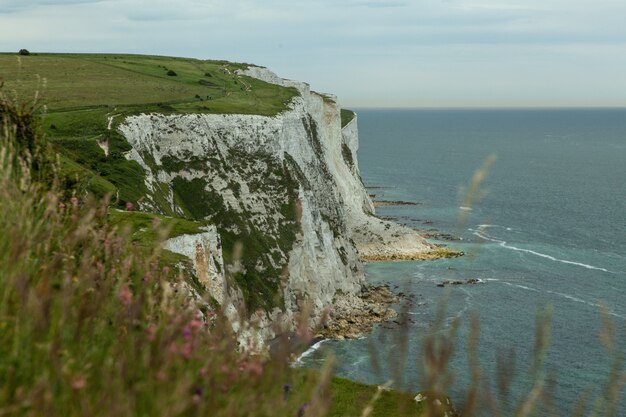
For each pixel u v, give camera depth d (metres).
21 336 7.08
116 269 9.55
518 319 87.44
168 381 6.55
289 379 7.39
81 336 7.54
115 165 76.94
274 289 88.88
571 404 58.53
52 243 10.15
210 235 55.84
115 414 5.89
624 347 73.25
